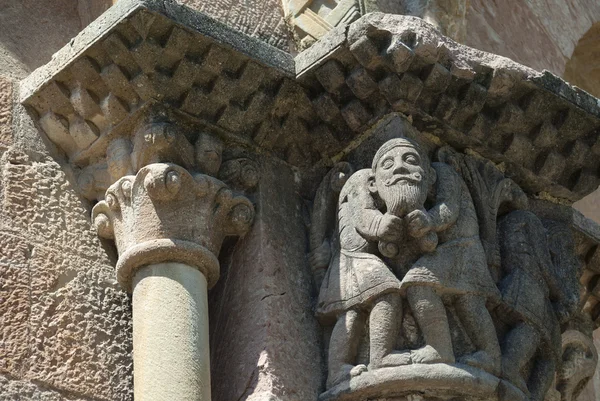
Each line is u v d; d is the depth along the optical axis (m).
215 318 6.66
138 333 6.19
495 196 6.94
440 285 6.37
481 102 6.78
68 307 6.40
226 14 7.05
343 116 6.79
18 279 6.32
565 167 7.21
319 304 6.56
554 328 6.83
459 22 7.54
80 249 6.58
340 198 6.68
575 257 7.25
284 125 6.88
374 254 6.47
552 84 6.89
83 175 6.76
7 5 7.33
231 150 6.79
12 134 6.71
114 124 6.60
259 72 6.67
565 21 9.41
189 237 6.38
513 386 6.41
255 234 6.67
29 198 6.57
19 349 6.17
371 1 7.22
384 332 6.30
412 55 6.47
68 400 6.19
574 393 7.38
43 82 6.67
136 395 6.06
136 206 6.41
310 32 7.14
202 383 6.08
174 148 6.50
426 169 6.55
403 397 6.27
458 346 6.41
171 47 6.41
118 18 6.33
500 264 6.84
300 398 6.33
